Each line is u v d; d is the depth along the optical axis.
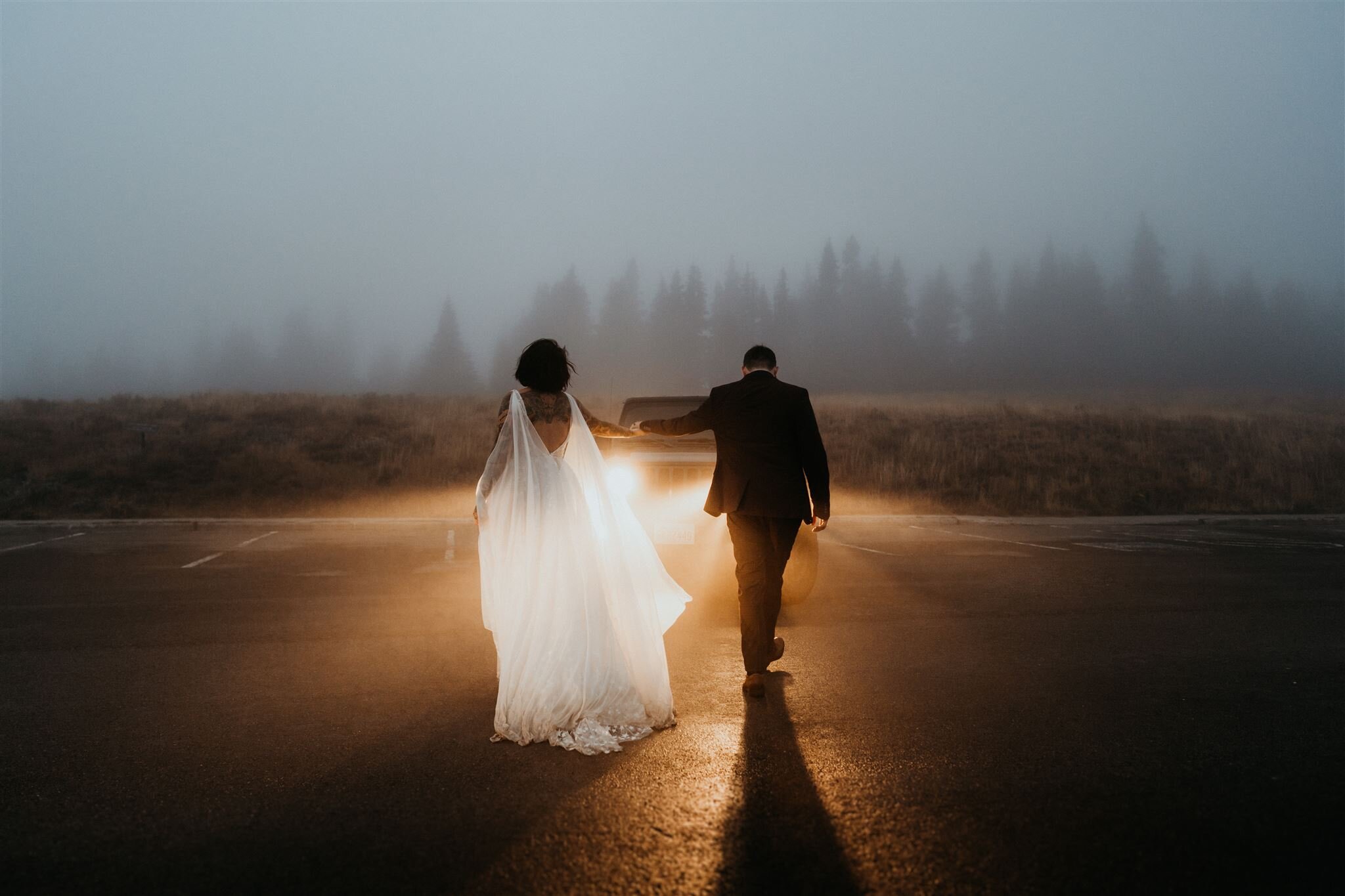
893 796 3.17
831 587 8.23
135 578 8.80
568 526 3.96
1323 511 18.11
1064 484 19.20
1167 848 2.76
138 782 3.32
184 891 2.47
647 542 4.22
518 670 3.82
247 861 2.65
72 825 2.92
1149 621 6.63
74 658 5.38
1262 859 2.69
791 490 4.59
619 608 4.02
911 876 2.56
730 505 4.61
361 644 5.78
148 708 4.30
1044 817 3.00
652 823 2.93
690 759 3.57
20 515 15.56
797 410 4.65
